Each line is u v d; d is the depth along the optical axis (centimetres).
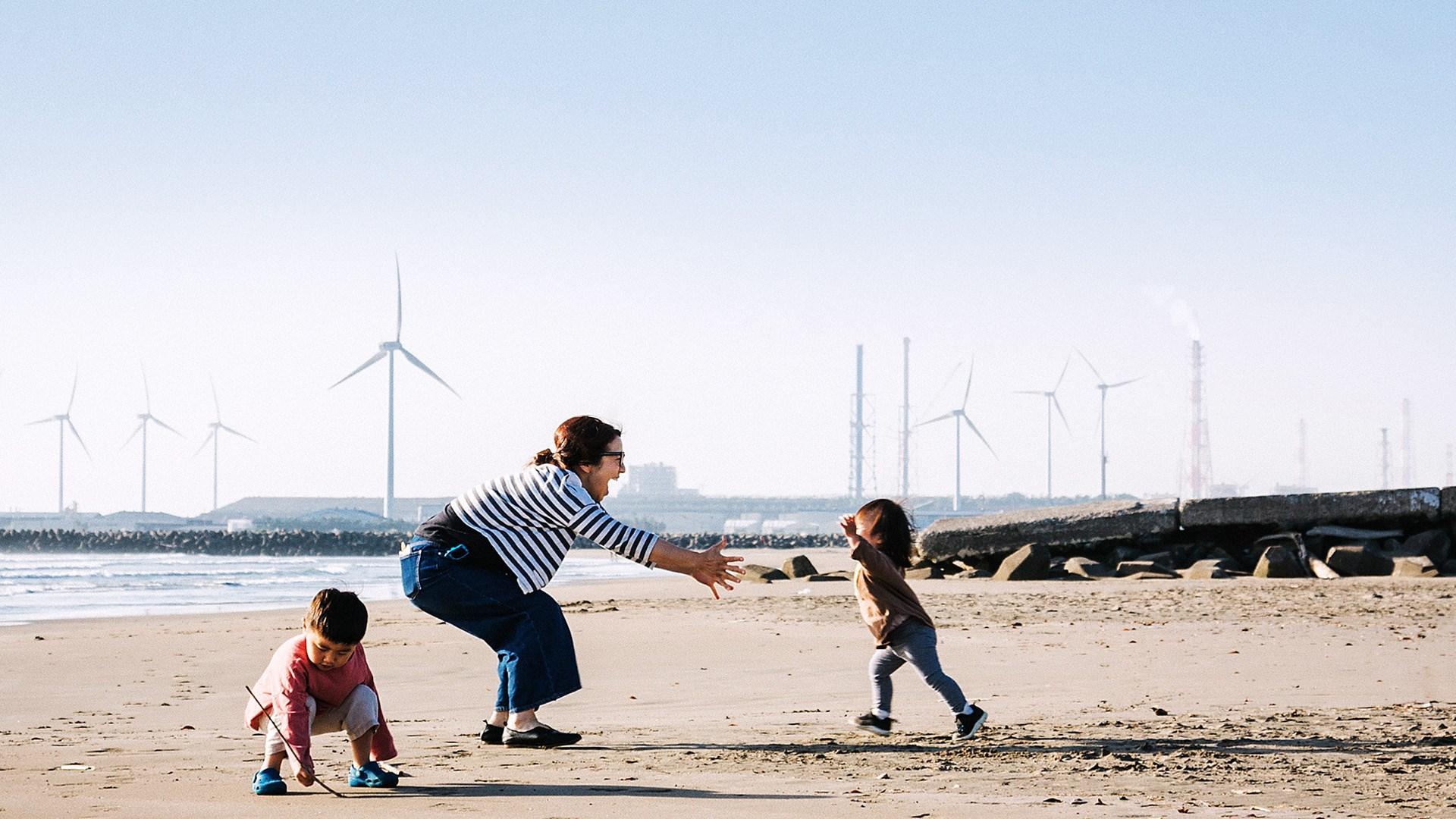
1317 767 541
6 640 1290
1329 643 1134
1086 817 422
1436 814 436
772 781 502
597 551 7181
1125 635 1208
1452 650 1078
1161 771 530
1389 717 707
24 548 9638
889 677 664
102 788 476
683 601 1775
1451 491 2475
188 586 3162
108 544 9556
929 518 19788
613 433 645
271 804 438
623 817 412
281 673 469
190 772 525
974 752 589
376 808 428
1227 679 902
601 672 991
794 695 861
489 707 827
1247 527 2547
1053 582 2230
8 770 529
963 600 1716
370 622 1462
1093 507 2647
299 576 4131
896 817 417
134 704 844
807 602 1722
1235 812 435
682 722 724
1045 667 975
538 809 427
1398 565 2264
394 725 732
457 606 616
